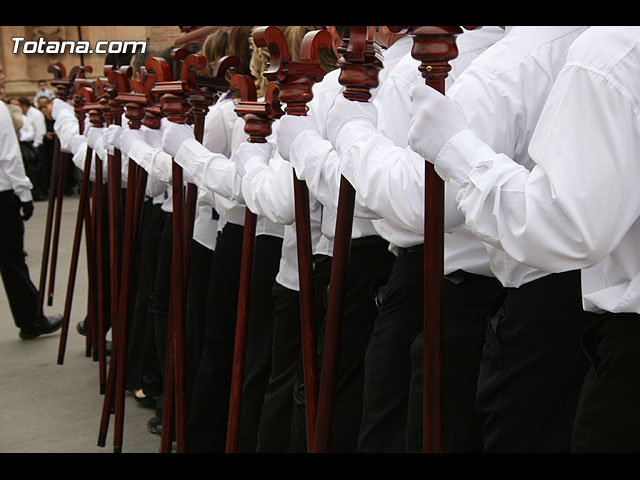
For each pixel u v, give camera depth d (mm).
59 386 4043
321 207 2330
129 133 2994
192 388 3131
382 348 1865
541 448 1464
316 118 2131
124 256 3113
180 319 2627
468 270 1680
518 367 1475
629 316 1225
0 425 3523
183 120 2453
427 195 1363
